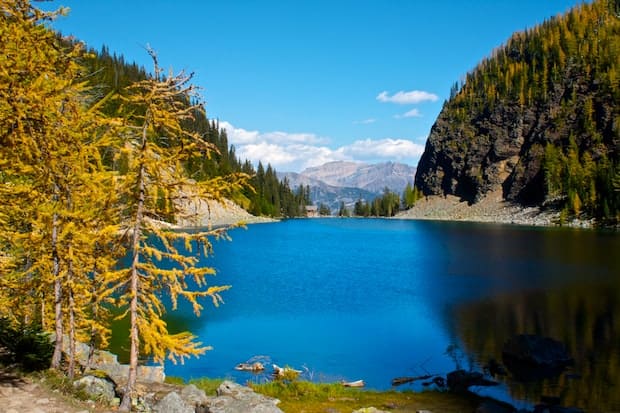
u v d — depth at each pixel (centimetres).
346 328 3353
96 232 1229
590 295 4262
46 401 1154
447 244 9338
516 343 2738
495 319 3547
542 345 2666
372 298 4334
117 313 3459
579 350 2773
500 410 1917
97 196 1179
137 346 1238
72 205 1246
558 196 16762
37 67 955
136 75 13225
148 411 1324
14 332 1523
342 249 8619
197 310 1248
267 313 3762
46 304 1641
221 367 2577
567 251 7575
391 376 2461
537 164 19300
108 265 1296
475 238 10544
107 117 1202
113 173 1192
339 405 1977
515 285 4841
